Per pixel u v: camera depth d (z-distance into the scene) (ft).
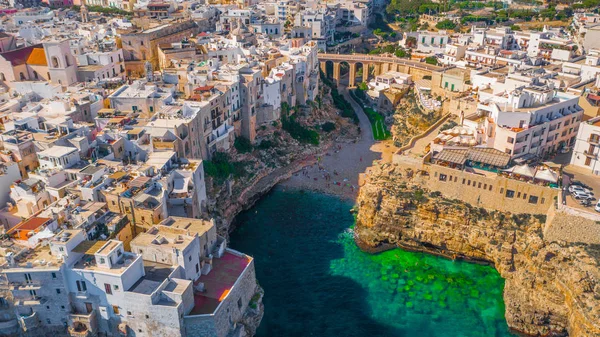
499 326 297.12
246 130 465.47
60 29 614.75
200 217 336.08
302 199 431.02
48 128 343.26
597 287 268.62
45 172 304.71
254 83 466.70
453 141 377.30
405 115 558.15
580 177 344.90
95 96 401.49
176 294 235.20
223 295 257.55
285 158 481.46
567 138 396.57
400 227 366.22
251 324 282.77
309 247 368.89
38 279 235.81
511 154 355.15
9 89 442.09
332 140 538.47
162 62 533.55
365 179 429.79
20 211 289.53
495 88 451.12
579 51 613.11
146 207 288.30
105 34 578.25
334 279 335.88
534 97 385.70
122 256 249.55
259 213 411.75
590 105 402.31
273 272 341.82
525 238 318.45
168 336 239.71
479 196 346.13
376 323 299.38
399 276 338.13
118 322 244.22
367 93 649.20
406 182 375.86
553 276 292.81
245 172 436.76
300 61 543.80
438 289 325.21
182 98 417.69
